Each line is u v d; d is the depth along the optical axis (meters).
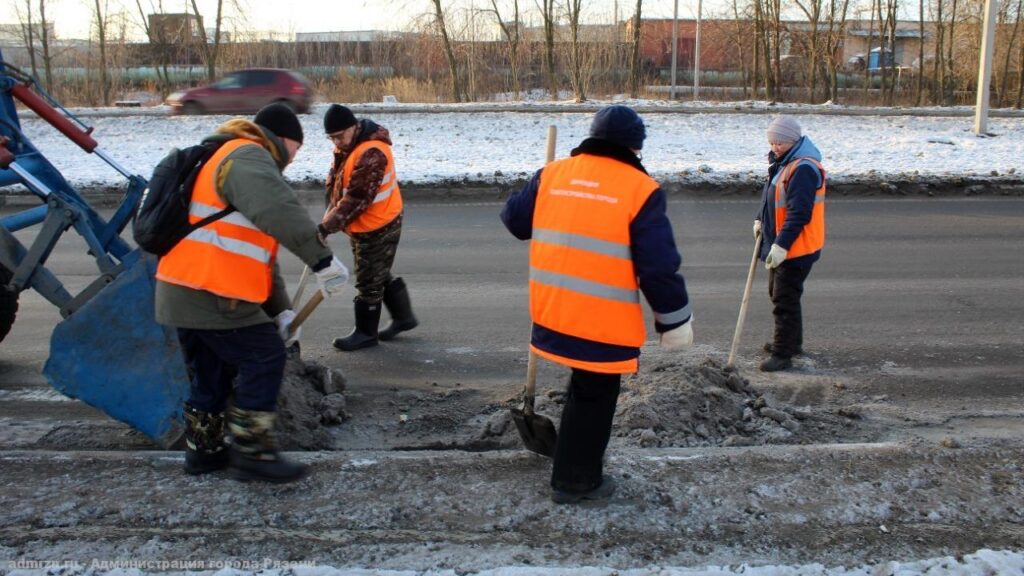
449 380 5.84
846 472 4.05
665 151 19.25
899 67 43.19
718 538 3.52
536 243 3.59
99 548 3.39
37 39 34.41
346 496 3.82
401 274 9.09
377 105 24.78
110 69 34.22
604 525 3.60
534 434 4.14
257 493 3.83
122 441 4.70
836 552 3.42
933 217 12.27
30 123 21.31
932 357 6.30
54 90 32.41
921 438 4.64
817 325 7.12
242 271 3.63
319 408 5.04
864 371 6.01
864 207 13.19
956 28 37.88
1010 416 5.19
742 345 6.59
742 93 38.44
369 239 6.27
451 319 7.38
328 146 19.69
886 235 11.02
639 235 3.35
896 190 14.20
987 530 3.58
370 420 5.11
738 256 9.84
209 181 3.58
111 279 4.46
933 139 19.92
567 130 21.77
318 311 7.61
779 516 3.67
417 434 4.92
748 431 4.84
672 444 4.64
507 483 3.96
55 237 4.47
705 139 20.70
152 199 3.63
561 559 3.34
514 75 34.91
